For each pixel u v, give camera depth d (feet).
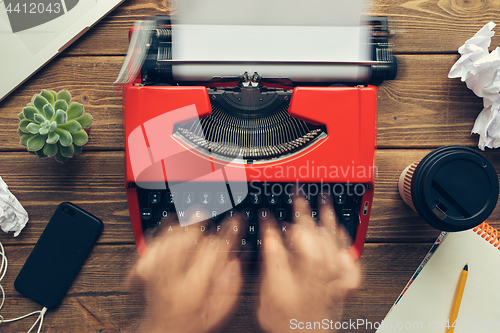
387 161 2.68
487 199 2.19
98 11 2.62
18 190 2.66
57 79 2.66
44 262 2.59
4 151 2.66
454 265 2.51
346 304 2.67
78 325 2.64
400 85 2.68
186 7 2.10
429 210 2.18
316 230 2.36
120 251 2.66
